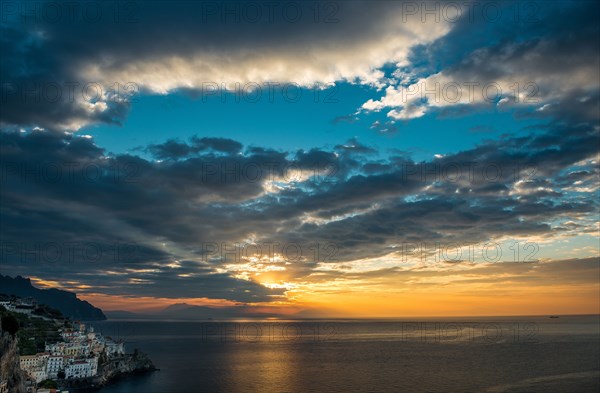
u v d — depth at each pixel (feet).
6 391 468.75
